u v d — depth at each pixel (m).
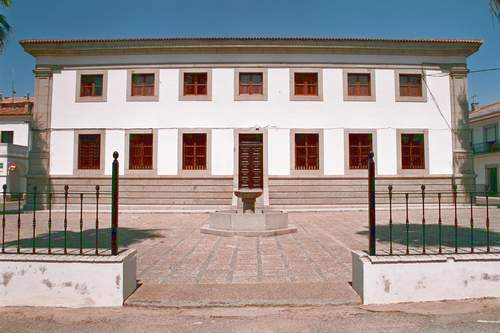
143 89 16.97
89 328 3.61
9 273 4.25
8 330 3.57
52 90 16.91
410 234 9.27
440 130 16.92
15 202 24.84
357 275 4.49
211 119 16.61
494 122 28.72
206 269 5.88
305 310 4.09
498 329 3.51
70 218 13.90
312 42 16.58
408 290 4.25
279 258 6.72
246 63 16.75
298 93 16.94
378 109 16.80
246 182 16.42
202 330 3.55
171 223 12.30
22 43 16.50
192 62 16.77
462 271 4.34
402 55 17.02
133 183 16.42
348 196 16.42
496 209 16.22
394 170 16.66
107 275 4.22
